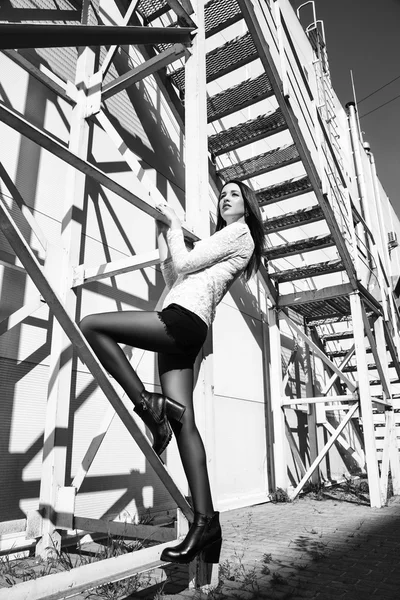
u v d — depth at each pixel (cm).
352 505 533
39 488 289
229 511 480
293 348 742
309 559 280
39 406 299
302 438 718
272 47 532
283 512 477
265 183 736
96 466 333
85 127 359
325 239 552
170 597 208
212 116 520
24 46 150
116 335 156
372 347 654
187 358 167
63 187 346
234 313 580
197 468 158
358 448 988
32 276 141
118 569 173
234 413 538
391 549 307
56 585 150
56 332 295
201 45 301
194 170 274
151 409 150
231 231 174
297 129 471
